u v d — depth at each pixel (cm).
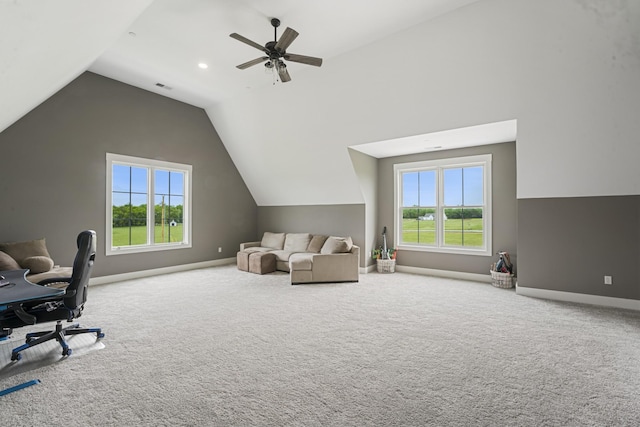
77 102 481
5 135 418
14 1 134
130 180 551
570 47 324
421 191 615
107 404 187
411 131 462
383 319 338
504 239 514
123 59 452
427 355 252
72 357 248
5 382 211
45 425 168
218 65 469
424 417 175
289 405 186
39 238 443
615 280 379
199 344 274
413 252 613
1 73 195
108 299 416
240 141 673
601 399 191
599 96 336
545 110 366
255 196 786
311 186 662
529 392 199
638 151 344
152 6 333
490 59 361
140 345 271
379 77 432
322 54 438
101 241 505
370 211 631
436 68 391
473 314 354
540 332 299
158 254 585
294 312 362
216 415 177
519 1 321
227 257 719
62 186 465
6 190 418
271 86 534
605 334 293
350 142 532
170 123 602
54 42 213
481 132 447
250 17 354
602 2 290
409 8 345
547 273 420
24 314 228
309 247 631
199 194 657
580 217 397
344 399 192
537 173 409
